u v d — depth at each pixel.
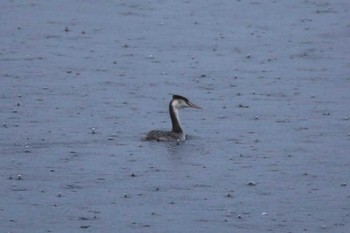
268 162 33.78
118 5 60.38
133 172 32.66
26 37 52.72
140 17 57.44
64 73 45.91
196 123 38.38
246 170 32.97
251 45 51.47
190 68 46.94
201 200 30.30
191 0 62.03
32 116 38.97
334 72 46.41
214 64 47.69
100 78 45.03
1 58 48.50
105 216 28.98
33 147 35.09
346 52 50.28
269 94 42.62
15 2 60.91
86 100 41.44
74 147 35.16
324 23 56.41
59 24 55.56
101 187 31.28
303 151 34.97
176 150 34.88
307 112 39.94
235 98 41.94
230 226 28.33
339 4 61.12
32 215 29.02
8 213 29.17
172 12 58.75
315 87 43.81
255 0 62.16
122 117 39.06
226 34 53.69
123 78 45.09
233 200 30.34
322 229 28.22
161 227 28.20
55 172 32.56
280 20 57.00
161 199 30.38
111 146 35.25
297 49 50.72
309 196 30.73
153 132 36.12
